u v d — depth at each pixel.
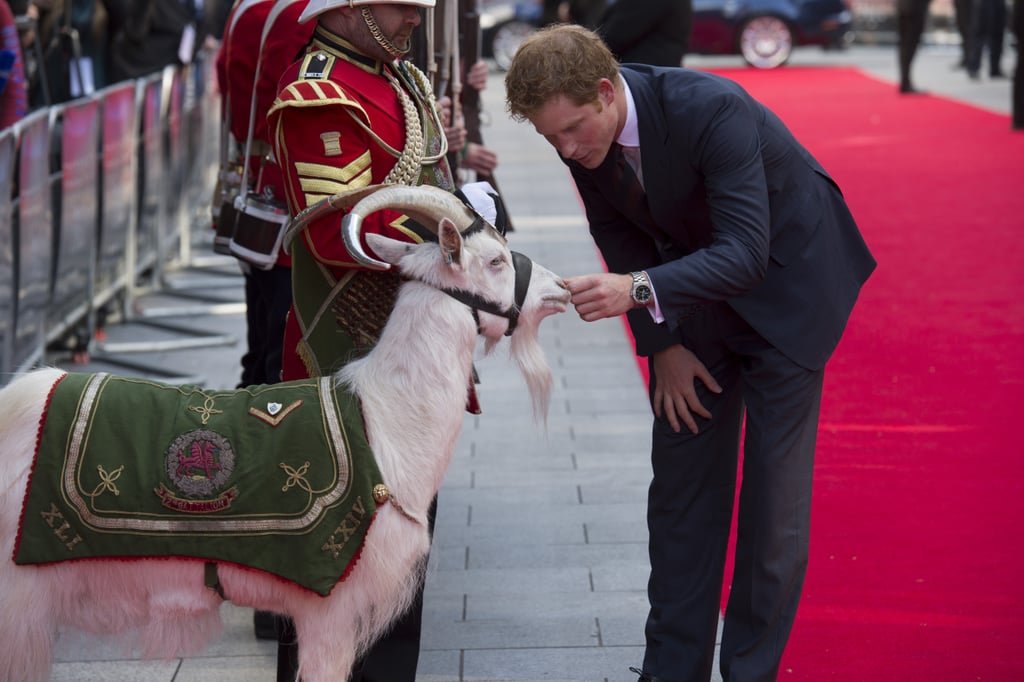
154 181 9.02
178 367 7.53
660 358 3.84
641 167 3.49
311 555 3.07
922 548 4.98
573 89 3.23
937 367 7.25
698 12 25.62
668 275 3.31
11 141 5.69
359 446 3.10
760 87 22.06
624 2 8.34
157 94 8.97
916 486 5.60
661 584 3.98
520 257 3.27
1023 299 8.60
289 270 4.33
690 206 3.56
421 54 4.28
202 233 11.08
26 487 3.02
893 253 9.99
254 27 4.43
